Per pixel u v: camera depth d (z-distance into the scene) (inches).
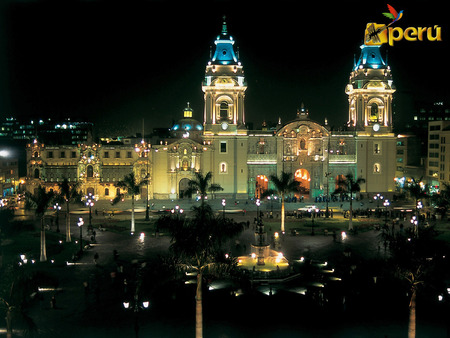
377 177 5162.4
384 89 5142.7
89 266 2539.4
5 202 3964.1
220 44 5073.8
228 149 5017.2
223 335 1644.9
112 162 4982.8
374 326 1728.6
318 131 5088.6
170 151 4972.9
